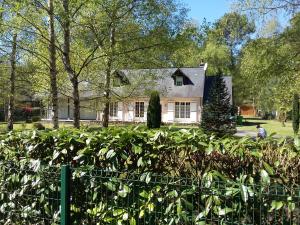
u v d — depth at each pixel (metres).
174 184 3.37
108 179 3.72
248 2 16.34
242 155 3.64
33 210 4.14
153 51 15.81
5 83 19.75
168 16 15.33
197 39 15.59
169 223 3.36
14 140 4.64
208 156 3.81
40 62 15.48
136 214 3.58
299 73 17.62
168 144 3.96
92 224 3.80
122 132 4.04
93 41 15.09
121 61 15.66
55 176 3.98
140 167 3.93
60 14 12.30
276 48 17.44
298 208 2.94
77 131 4.52
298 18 16.91
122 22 14.62
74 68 15.52
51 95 14.38
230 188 3.10
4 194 4.31
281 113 42.16
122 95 17.42
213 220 3.21
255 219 3.09
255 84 19.73
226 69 56.59
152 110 28.16
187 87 43.09
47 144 4.44
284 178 3.50
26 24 13.19
